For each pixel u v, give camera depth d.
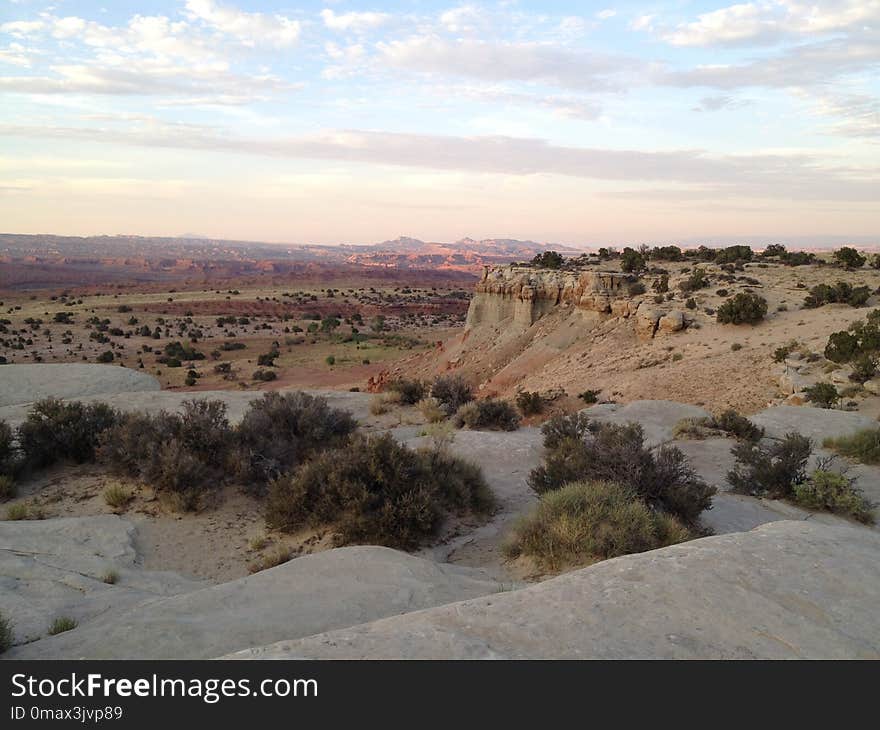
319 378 66.81
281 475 11.69
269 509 10.52
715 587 4.60
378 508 10.05
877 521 11.51
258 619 5.82
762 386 32.16
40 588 7.58
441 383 23.16
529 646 3.80
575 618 4.15
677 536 8.42
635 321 51.81
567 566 7.88
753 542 5.57
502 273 67.44
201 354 80.25
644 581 4.73
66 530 9.84
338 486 10.29
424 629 4.02
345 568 7.29
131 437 12.52
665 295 53.38
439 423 18.41
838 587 4.66
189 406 13.79
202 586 8.44
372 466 10.55
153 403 19.78
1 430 12.82
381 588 6.68
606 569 5.06
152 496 11.61
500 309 66.19
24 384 23.97
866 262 70.94
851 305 44.12
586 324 56.03
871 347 29.42
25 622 6.45
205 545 10.00
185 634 5.43
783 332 40.53
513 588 7.18
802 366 32.09
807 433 18.61
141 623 5.71
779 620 4.15
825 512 11.70
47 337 87.06
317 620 5.82
